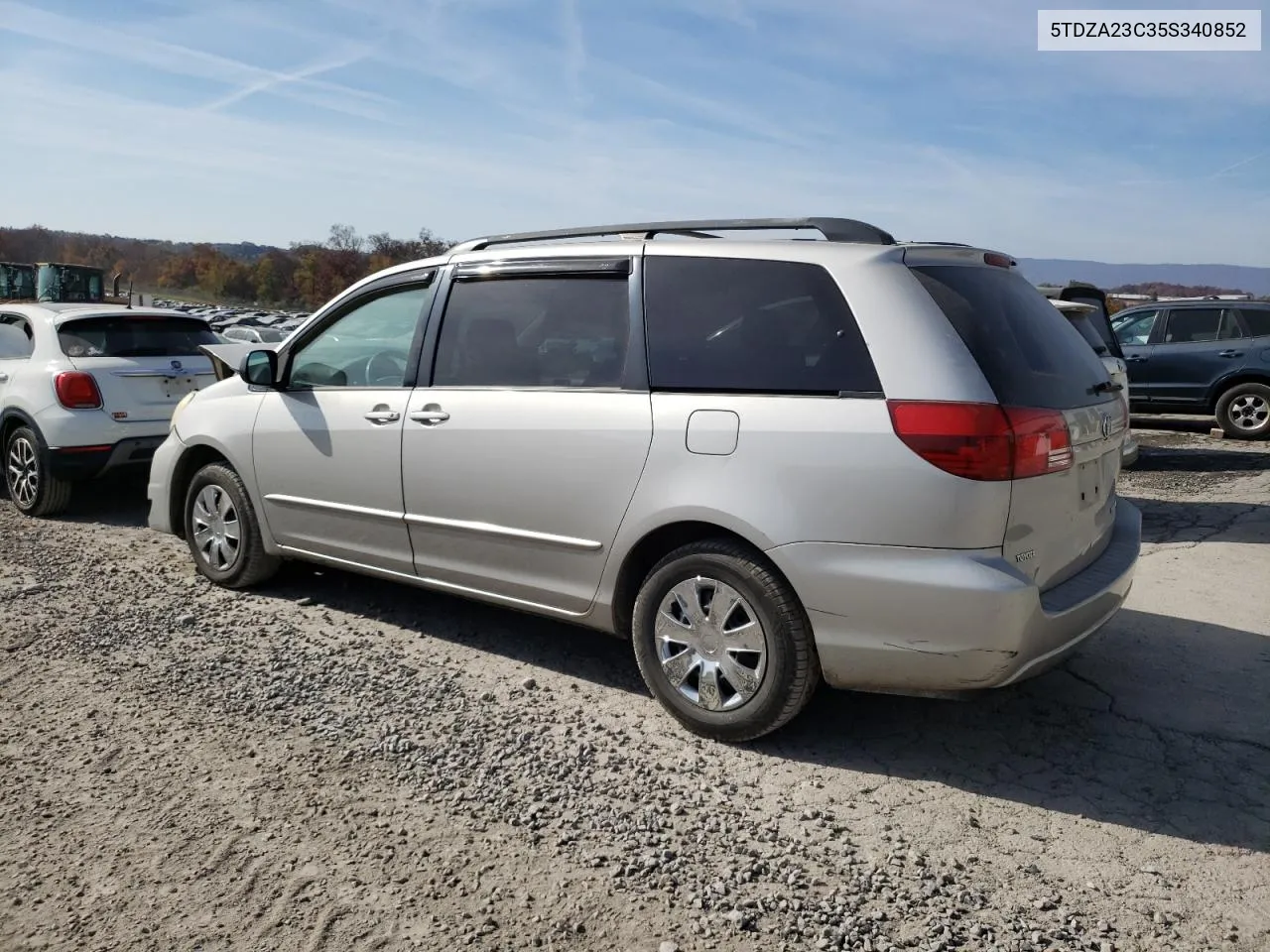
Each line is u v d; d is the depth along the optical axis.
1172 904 2.69
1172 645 4.71
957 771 3.46
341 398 4.77
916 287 3.37
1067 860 2.91
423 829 3.04
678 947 2.51
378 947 2.50
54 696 4.03
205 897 2.71
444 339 4.44
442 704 3.96
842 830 3.06
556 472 3.93
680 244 3.87
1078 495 3.54
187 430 5.55
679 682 3.73
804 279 3.54
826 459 3.29
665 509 3.62
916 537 3.17
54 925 2.59
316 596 5.37
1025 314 3.72
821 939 2.53
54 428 7.15
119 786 3.30
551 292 4.13
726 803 3.21
